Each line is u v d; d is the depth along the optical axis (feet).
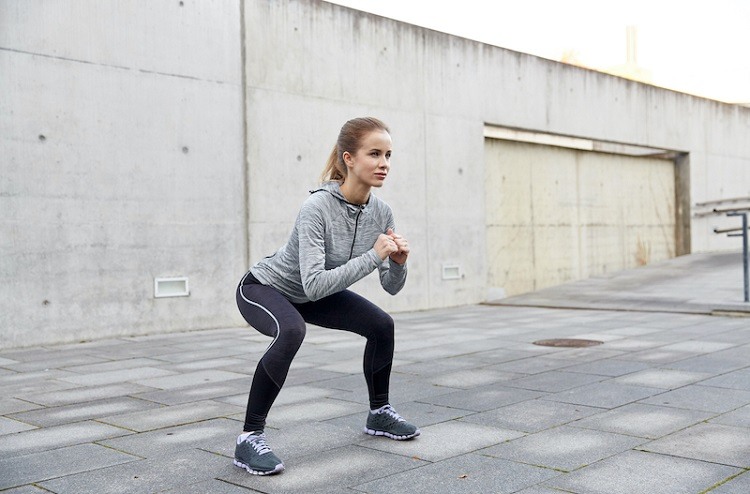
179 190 29.01
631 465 10.22
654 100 55.06
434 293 38.81
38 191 25.53
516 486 9.43
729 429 12.13
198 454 11.30
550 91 46.11
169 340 26.50
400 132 37.37
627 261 54.34
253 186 31.27
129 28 27.71
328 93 34.09
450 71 39.86
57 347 25.18
